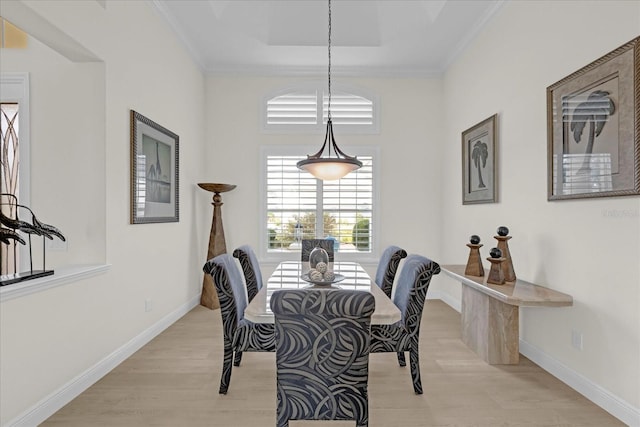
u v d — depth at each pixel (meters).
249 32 4.23
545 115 2.88
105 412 2.25
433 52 4.64
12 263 3.01
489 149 3.73
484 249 3.88
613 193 2.18
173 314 4.04
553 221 2.77
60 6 2.29
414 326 2.44
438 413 2.25
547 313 2.85
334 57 4.77
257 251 5.13
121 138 2.99
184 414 2.23
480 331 3.11
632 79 2.04
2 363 1.91
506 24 3.46
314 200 5.15
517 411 2.28
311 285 2.65
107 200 2.79
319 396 1.69
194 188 4.70
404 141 5.18
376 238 5.16
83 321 2.52
